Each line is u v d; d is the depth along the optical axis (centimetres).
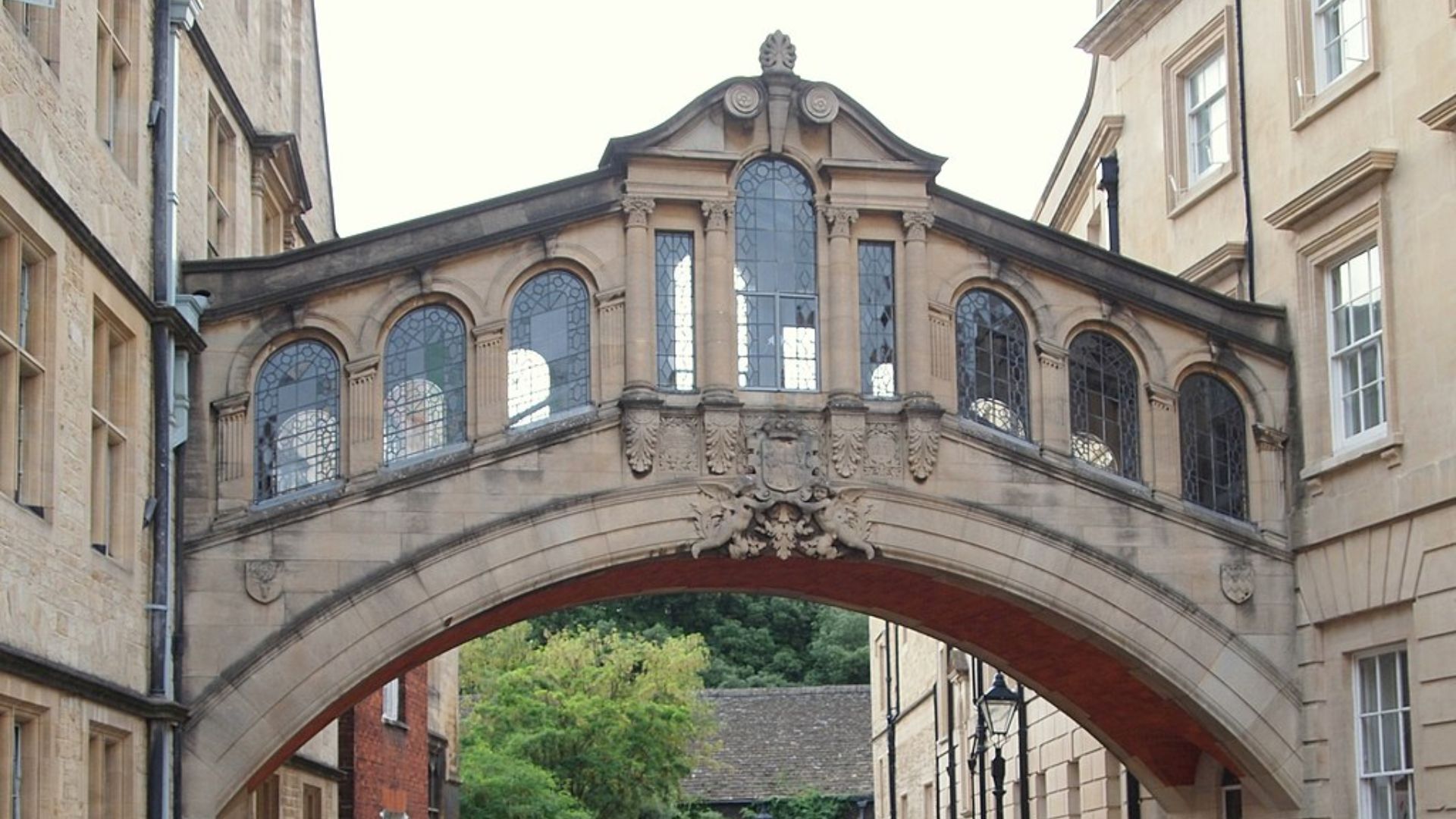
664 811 4681
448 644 1983
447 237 1834
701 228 1891
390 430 1816
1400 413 1844
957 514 1898
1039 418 1944
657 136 1875
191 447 1753
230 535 1745
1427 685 1794
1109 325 1984
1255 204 2122
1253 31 2145
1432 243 1797
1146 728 2220
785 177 1922
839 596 2153
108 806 1541
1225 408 2020
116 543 1575
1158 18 2442
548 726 4284
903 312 1909
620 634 5881
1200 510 1973
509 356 1852
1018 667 2250
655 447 1841
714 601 6938
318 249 1802
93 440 1525
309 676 1739
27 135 1304
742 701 6012
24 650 1261
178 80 1755
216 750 1705
